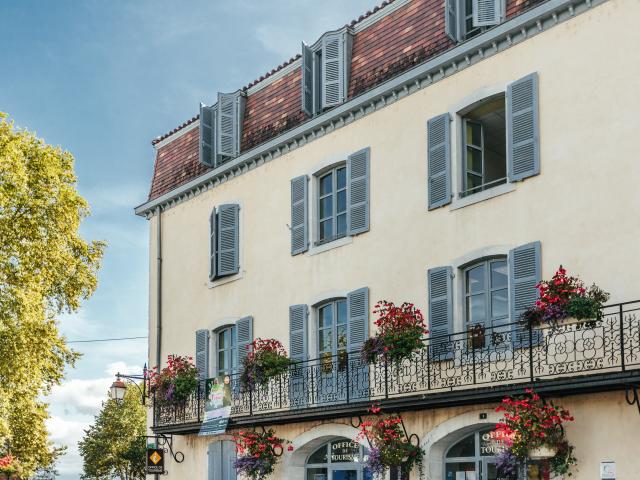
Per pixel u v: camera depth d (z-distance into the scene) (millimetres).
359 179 17875
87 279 24641
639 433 12562
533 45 14906
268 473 18547
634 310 12703
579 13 14266
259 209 20672
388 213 17203
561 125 14320
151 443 22250
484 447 14914
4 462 23734
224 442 20453
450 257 15828
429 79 16609
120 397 24703
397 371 15633
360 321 17344
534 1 14875
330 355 18203
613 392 12961
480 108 16031
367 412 16344
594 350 12898
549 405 13547
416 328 15578
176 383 21094
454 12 16297
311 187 19172
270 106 20703
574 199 13984
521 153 14773
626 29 13617
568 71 14336
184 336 22594
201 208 22719
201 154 22125
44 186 23578
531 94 14727
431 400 14789
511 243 14812
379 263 17250
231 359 21172
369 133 17875
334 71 18656
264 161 20641
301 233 19172
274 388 18859
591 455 13109
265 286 20125
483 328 14281
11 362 21078
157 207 24250
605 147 13672
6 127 23234
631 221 13195
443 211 16094
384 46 17797
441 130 16219
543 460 13562
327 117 18547
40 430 24500
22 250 22844
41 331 22000
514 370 14336
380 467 15695
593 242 13633
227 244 21297
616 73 13664
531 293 14289
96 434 55094
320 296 18469
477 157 16375
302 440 18172
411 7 17422
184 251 23125
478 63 15773
